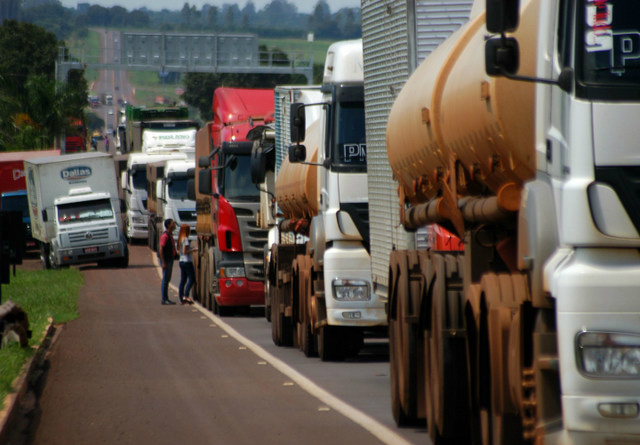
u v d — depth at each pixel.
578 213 18.83
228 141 78.25
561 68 19.80
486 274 23.31
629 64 18.98
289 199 59.25
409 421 31.78
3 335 49.78
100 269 140.38
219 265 77.62
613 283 18.62
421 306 30.09
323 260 48.25
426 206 31.48
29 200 152.00
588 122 18.94
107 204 139.88
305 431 31.34
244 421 33.22
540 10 21.30
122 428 32.31
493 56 19.52
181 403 37.09
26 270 138.25
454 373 26.80
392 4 36.78
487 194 25.41
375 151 39.97
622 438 18.52
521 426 21.95
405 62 35.31
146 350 55.25
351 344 49.66
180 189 151.88
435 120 28.45
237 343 59.09
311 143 53.97
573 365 18.69
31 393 39.88
